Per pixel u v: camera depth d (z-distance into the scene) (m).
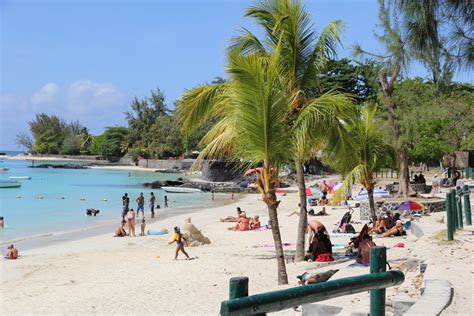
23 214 45.94
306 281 11.56
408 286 9.95
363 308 8.38
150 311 13.28
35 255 24.84
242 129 13.84
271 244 25.48
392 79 33.41
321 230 18.66
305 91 17.70
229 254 22.45
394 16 13.91
